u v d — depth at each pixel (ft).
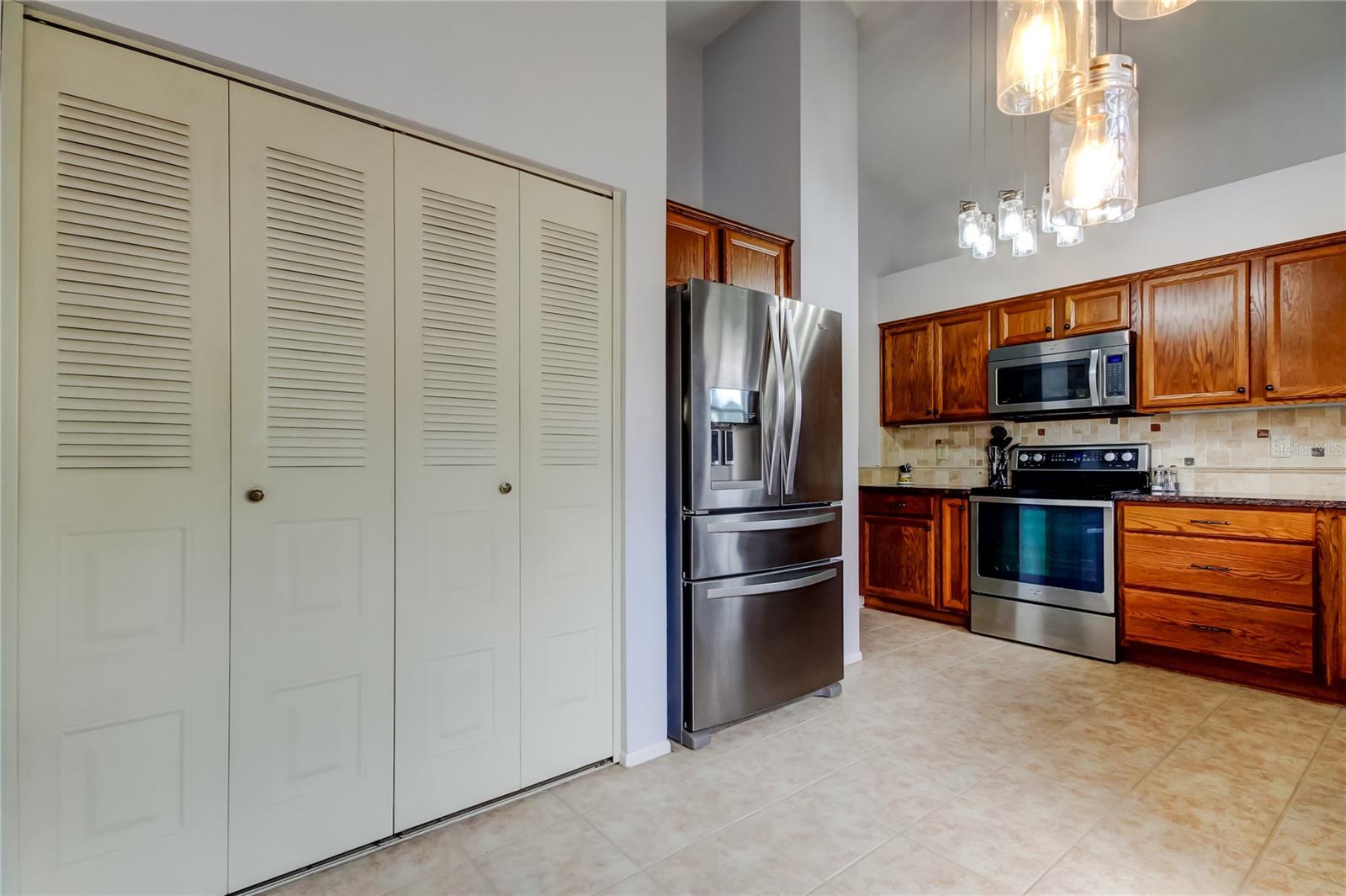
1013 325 12.95
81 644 4.15
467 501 5.91
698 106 11.68
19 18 3.96
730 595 7.53
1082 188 6.30
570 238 6.69
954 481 14.70
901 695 8.93
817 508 8.89
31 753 4.00
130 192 4.33
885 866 5.09
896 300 15.19
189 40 4.47
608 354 7.00
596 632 6.86
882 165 14.29
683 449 7.51
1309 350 9.45
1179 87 10.95
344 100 5.16
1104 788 6.27
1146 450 11.68
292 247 4.97
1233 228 10.27
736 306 7.82
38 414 4.03
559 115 6.48
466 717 5.90
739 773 6.68
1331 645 8.45
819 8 10.26
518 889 4.85
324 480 5.12
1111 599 10.39
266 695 4.85
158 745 4.43
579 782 6.52
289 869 4.96
